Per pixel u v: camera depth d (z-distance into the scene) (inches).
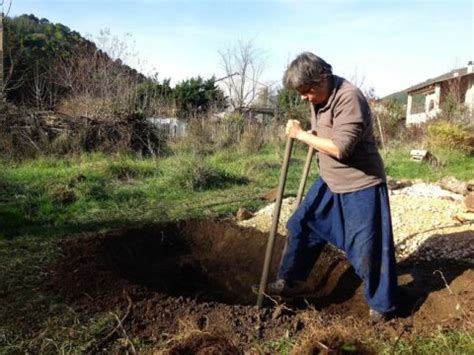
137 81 674.8
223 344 101.6
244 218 239.6
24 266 163.2
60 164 388.5
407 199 263.7
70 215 234.8
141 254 203.6
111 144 454.0
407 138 640.4
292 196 284.7
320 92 125.1
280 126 589.9
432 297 144.6
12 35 647.8
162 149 488.1
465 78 1063.6
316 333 106.9
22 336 120.7
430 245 195.2
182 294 183.5
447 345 111.2
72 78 661.9
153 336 121.1
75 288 145.3
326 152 125.5
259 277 188.2
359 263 132.9
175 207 257.4
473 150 542.3
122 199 269.3
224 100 944.3
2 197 255.9
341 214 138.3
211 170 322.0
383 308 132.0
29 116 444.1
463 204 235.9
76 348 115.0
